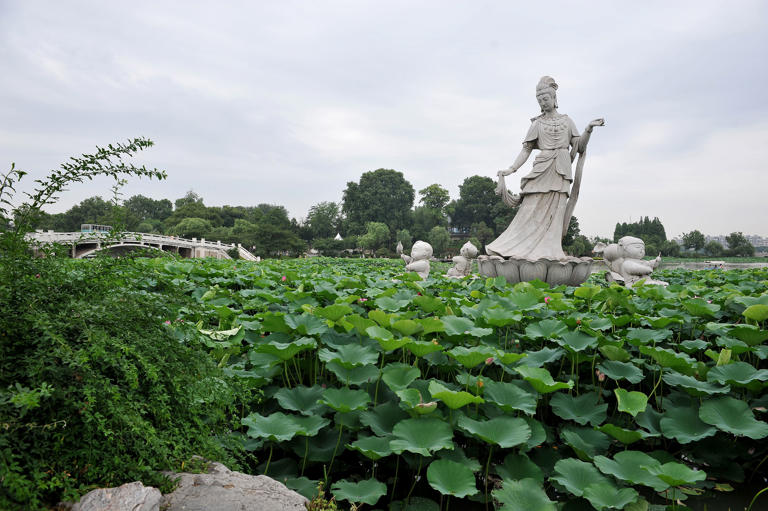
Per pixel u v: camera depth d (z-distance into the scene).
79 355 2.04
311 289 7.29
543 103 10.96
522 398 3.49
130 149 2.76
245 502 2.11
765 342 5.70
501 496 2.80
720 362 4.00
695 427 3.54
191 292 6.41
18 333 2.18
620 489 2.83
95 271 2.76
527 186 11.05
